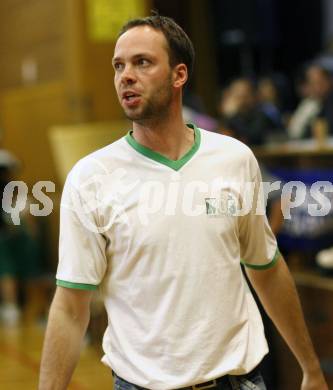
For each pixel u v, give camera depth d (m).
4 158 19.22
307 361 6.86
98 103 19.12
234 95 16.58
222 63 26.06
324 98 16.95
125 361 5.95
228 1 25.20
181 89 6.14
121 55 5.95
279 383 11.91
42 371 6.05
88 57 19.03
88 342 15.98
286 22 26.67
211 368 5.81
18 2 21.48
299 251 12.62
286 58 26.98
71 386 13.56
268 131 15.70
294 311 6.75
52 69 20.12
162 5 24.86
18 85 21.95
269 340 11.78
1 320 19.28
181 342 5.80
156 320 5.84
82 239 5.96
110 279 6.05
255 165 6.31
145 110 5.89
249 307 6.25
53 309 6.05
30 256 19.44
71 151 15.85
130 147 6.06
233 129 15.10
